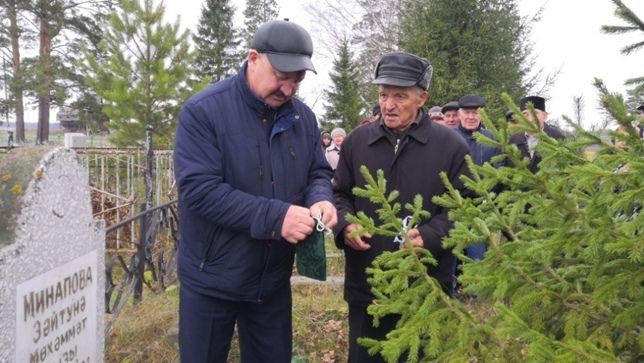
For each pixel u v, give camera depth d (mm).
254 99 2457
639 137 1708
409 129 2818
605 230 1742
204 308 2531
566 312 1904
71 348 2438
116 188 8625
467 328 1889
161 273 5500
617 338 1834
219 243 2461
